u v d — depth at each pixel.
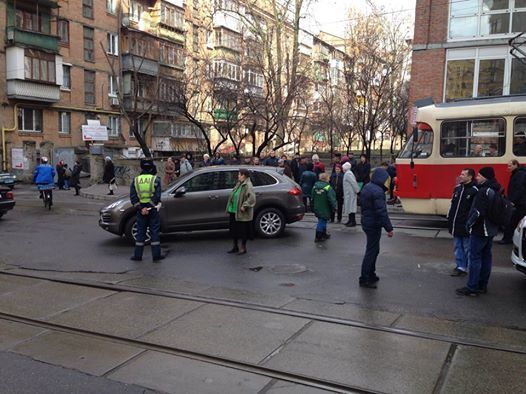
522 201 9.76
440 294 6.63
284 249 9.70
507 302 6.28
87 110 34.72
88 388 4.06
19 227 12.91
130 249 9.84
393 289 6.87
